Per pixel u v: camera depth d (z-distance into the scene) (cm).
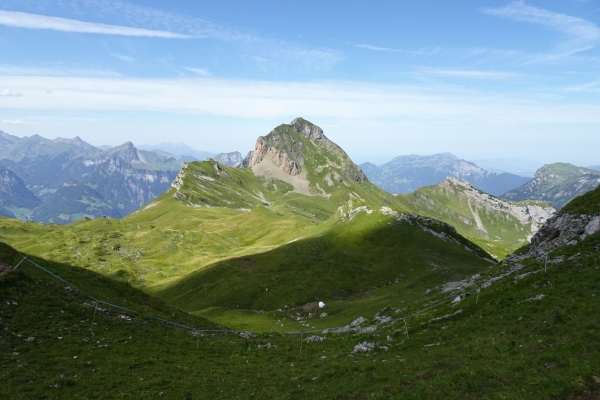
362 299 8775
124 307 4841
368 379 2738
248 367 3600
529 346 2616
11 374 2809
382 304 7362
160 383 3020
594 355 2167
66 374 2952
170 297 12288
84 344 3525
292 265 12800
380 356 3356
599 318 2647
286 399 2680
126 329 4162
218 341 4544
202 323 5516
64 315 3969
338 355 3747
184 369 3394
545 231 5891
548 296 3406
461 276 9500
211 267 13475
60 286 4569
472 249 14388
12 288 3994
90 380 2919
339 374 3027
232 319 8375
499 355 2619
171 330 4594
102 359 3328
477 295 4169
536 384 2058
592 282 3338
